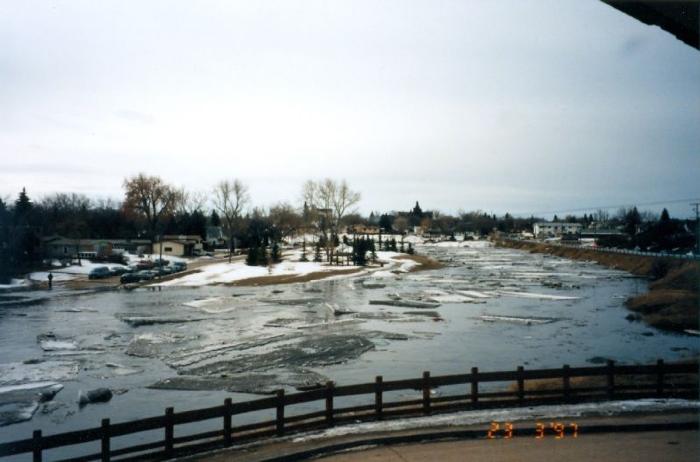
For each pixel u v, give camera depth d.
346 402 21.69
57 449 17.30
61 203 160.75
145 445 12.74
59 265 85.50
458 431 13.37
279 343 33.50
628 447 12.18
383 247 151.88
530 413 14.75
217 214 165.62
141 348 32.12
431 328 39.53
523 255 145.25
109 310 47.66
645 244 114.69
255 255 90.44
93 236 132.75
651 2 4.30
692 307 43.69
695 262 63.41
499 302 54.28
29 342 34.03
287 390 23.67
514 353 31.00
